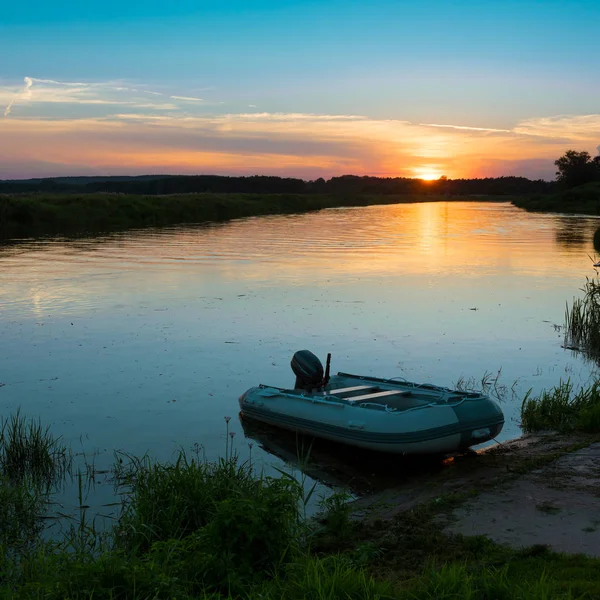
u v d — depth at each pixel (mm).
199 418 8844
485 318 14797
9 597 4168
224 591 4367
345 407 7719
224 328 13648
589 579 4199
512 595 3914
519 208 94188
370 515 6020
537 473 6625
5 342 12547
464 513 5695
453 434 7121
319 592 4004
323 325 13984
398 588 4289
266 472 7191
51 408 9172
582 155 126562
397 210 82312
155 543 4816
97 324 14016
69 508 6352
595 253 28969
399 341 12734
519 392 9898
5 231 39500
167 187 119625
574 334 13266
